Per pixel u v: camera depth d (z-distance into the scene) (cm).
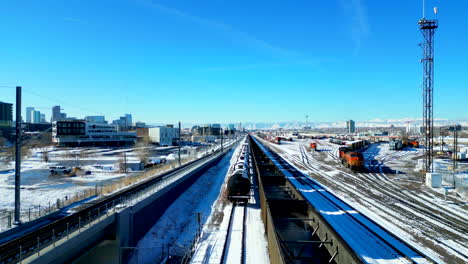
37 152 8175
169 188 2661
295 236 1504
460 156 5175
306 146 10106
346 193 2870
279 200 1725
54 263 1311
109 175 4253
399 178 3734
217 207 2598
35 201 2570
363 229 1806
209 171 4709
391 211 2209
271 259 1298
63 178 3975
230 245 1650
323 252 1256
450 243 1589
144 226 2073
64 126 10625
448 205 2388
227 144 11662
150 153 7906
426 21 3700
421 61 3828
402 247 1527
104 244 1730
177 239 2031
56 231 1471
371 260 1383
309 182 3503
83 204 2150
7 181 3722
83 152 8169
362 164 4419
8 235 1484
